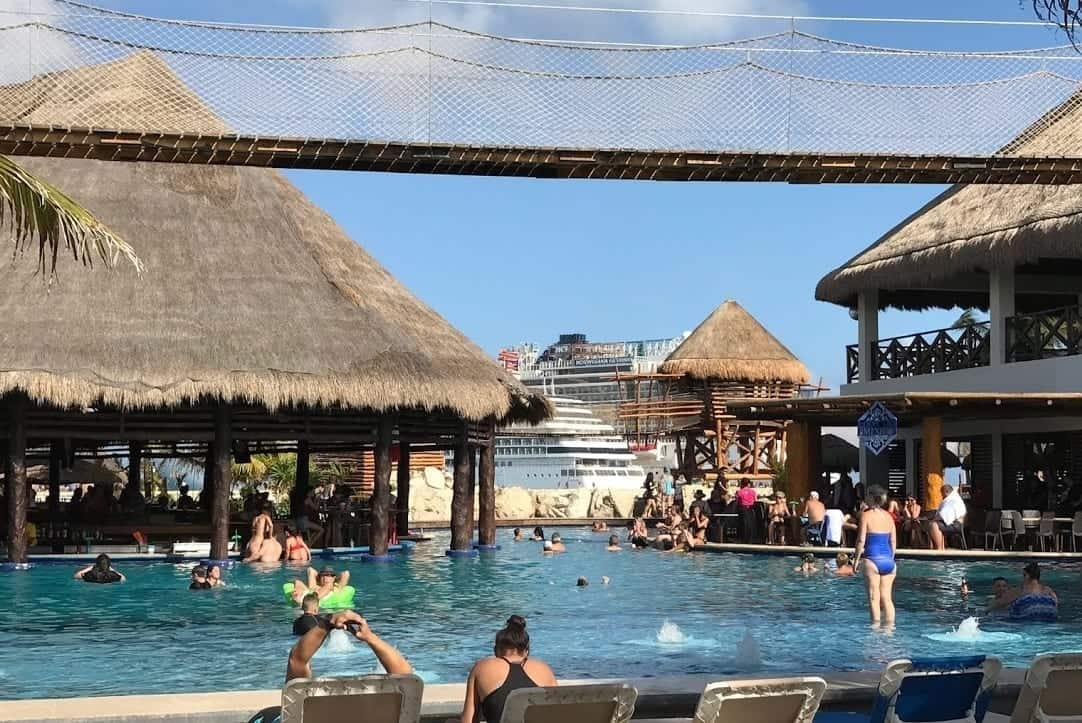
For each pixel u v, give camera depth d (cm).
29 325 2150
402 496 3044
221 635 1334
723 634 1343
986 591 1750
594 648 1251
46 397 2039
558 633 1356
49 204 1083
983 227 2706
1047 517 2319
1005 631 1353
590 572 2122
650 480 4125
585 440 7862
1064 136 1340
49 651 1226
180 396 2097
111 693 1014
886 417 2439
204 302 2264
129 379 2089
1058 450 2653
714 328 4422
